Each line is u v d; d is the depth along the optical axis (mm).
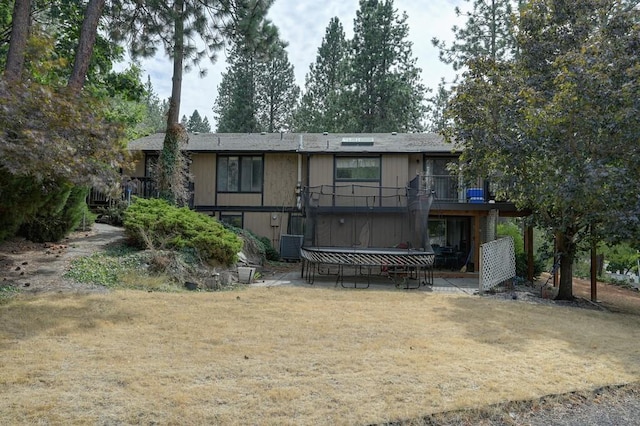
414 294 9805
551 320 7547
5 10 13789
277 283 11148
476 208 14375
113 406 3436
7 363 4309
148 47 14086
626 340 6281
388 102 28359
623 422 3686
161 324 6105
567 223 10266
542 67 11094
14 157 5824
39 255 9766
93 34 10789
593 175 8258
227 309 7305
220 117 42375
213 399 3631
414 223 13758
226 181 17750
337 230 14617
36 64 9125
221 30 14664
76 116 6973
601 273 20203
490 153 10711
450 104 11797
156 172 14945
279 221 17562
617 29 9758
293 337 5660
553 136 9367
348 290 10125
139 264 9836
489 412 3689
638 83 8508
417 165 16734
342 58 32469
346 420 3348
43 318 6027
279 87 39812
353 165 16734
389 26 29250
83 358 4543
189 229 11352
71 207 11445
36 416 3229
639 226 8375
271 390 3861
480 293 10547
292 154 17547
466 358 5004
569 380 4438
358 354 5008
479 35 25234
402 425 3383
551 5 11023
